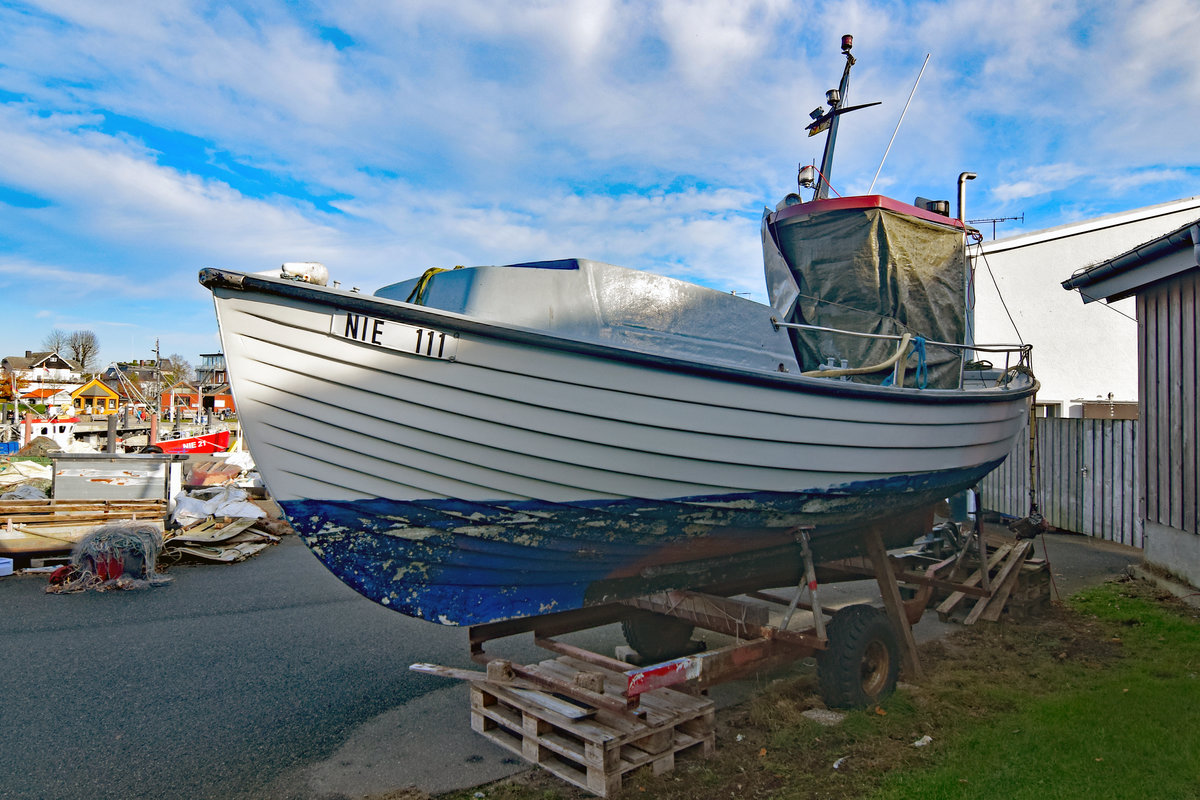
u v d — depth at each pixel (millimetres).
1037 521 6727
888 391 4551
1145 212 14133
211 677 5195
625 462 3826
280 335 3375
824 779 3395
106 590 8133
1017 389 6195
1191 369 6820
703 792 3324
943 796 3121
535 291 3941
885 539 5793
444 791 3439
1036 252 15227
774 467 4195
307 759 3842
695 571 4527
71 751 3967
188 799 3430
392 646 5945
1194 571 6730
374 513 3652
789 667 5195
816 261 5922
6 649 5922
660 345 4184
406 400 3502
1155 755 3395
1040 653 5238
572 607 4195
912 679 4777
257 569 9383
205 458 17906
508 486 3723
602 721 3605
